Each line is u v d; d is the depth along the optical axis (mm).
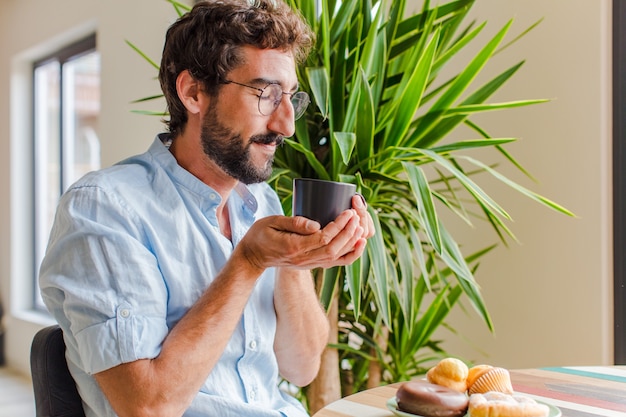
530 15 2084
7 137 4957
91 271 1018
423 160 1827
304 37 1205
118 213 1071
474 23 2160
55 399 1081
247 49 1102
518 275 2119
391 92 1936
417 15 1876
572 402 1080
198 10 1151
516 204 2121
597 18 1919
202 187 1177
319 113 1806
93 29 4148
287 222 990
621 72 1897
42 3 4504
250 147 1126
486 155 2207
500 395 938
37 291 4910
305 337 1326
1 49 5078
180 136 1210
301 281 1318
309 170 1864
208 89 1122
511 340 2145
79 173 4602
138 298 1024
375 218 1636
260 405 1203
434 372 1044
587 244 1948
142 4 3449
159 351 1014
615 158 1911
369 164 1756
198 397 1106
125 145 3613
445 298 1968
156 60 3334
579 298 1968
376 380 2008
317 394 1809
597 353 1926
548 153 2041
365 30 1876
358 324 2057
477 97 1867
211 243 1169
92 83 4418
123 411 985
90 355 995
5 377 4559
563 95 2004
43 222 4930
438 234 1543
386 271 1584
